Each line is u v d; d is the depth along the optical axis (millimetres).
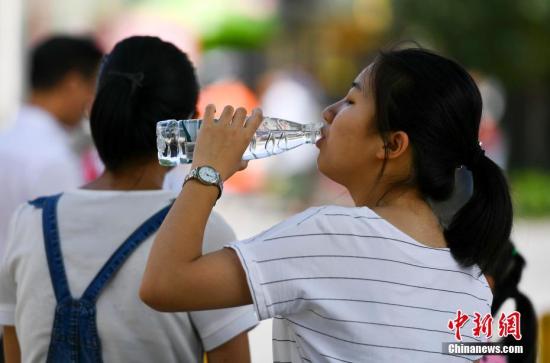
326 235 5281
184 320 6211
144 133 6336
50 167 9797
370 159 5629
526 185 37688
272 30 49094
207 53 48969
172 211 5258
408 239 5398
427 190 5641
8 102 18016
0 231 9703
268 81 49562
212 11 47938
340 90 47781
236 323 6320
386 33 38625
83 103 10633
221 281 5133
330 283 5223
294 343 5566
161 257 5102
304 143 6078
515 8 35375
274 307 5160
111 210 6316
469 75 5684
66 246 6242
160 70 6402
